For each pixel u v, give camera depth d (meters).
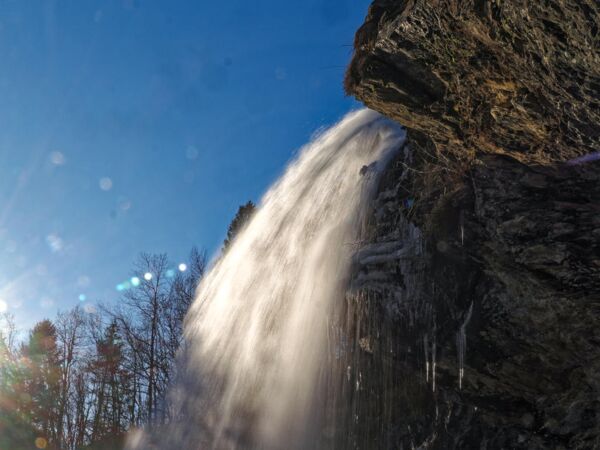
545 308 5.36
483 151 5.28
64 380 42.78
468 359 6.19
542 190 5.05
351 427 8.38
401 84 5.27
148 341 33.47
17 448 40.16
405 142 7.46
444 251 6.12
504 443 6.27
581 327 5.25
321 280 8.53
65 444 40.47
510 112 4.76
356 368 8.27
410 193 6.93
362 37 5.37
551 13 3.83
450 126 5.36
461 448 6.78
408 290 6.84
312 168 10.16
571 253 4.89
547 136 4.75
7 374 42.97
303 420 9.16
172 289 34.66
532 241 5.09
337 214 8.77
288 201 10.46
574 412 5.63
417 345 6.83
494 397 6.36
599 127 4.38
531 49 4.19
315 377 8.91
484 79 4.74
